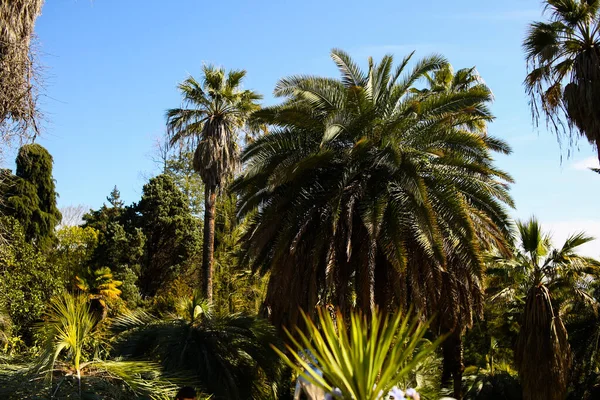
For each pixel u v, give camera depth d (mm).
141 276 39375
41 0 9922
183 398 8438
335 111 15477
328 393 3662
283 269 16547
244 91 28062
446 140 15898
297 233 15398
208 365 15164
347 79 17766
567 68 17469
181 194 41250
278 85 16766
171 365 14711
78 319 10188
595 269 21656
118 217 40688
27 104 9820
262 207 17328
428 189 15555
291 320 16453
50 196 34844
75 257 36906
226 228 34406
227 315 17000
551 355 19344
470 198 16281
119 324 16188
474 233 14961
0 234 20516
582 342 23578
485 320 26781
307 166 15555
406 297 15867
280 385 16891
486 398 24750
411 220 15102
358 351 3512
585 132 16641
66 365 10109
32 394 9297
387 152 15039
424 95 17344
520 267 20688
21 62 9656
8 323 18094
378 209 14680
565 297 22047
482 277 15070
